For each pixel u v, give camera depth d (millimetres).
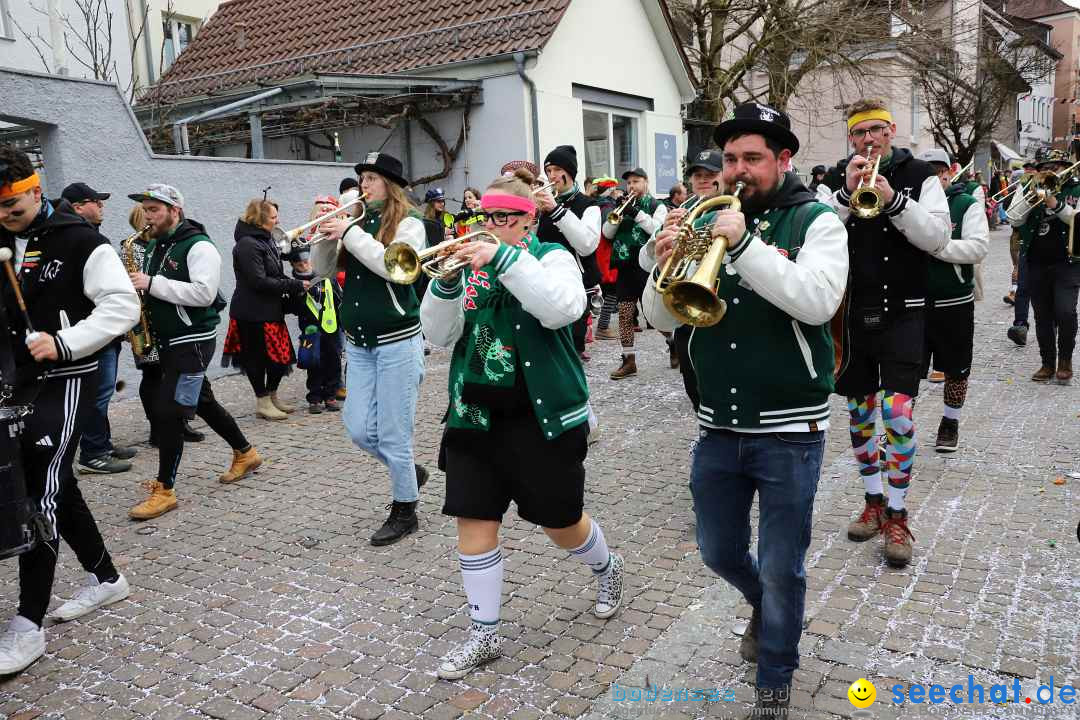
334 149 13070
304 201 9547
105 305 3377
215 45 15164
